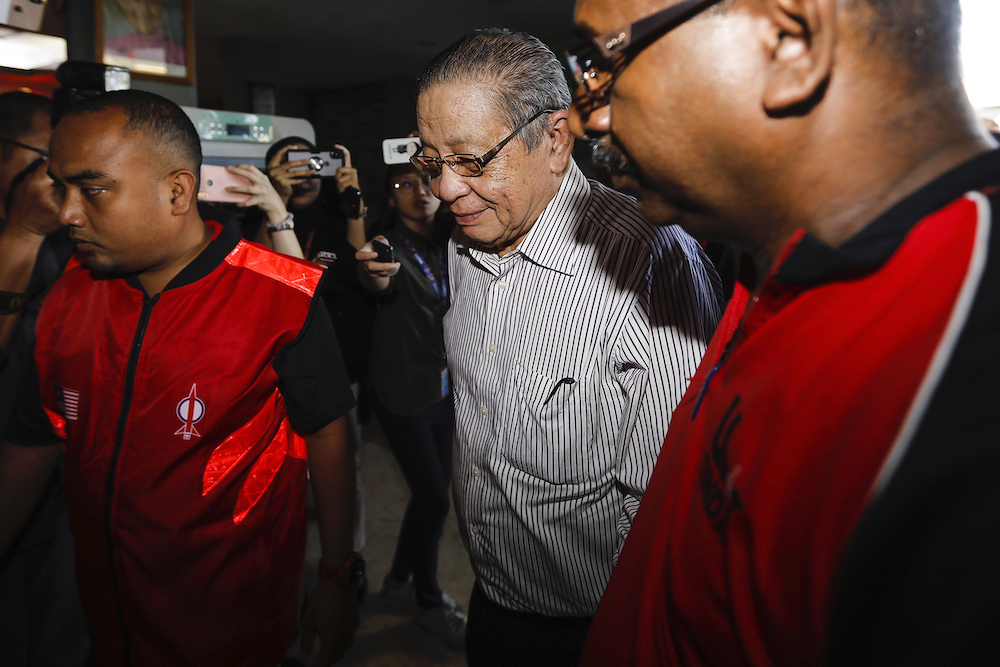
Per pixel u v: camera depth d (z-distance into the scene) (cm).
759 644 38
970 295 27
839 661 31
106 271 99
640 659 54
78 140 89
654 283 96
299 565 122
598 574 109
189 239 105
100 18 263
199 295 102
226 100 738
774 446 36
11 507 112
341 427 116
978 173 31
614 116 44
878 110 34
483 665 122
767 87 35
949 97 34
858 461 30
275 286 106
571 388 102
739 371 44
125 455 100
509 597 115
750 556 38
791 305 39
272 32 709
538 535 108
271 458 112
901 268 31
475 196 100
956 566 25
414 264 199
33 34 178
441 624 199
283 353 106
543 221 102
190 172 99
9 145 136
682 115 39
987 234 28
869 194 35
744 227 44
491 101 93
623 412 101
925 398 27
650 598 54
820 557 32
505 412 107
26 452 112
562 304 102
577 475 104
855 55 34
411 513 205
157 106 96
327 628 118
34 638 143
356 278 214
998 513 24
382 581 230
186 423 100
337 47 769
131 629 105
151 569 101
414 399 193
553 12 626
